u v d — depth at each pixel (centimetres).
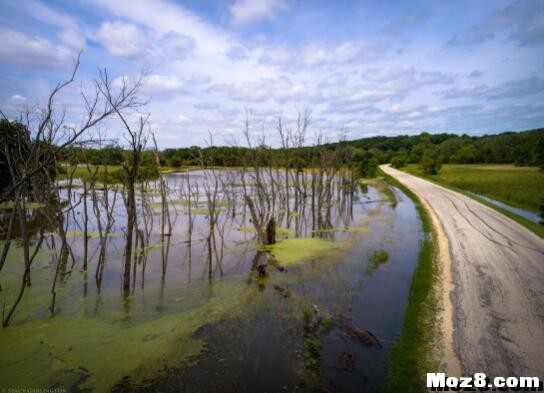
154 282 1211
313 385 657
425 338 781
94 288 1146
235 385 664
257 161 2598
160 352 773
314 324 888
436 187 4444
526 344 752
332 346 786
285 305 1005
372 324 880
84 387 662
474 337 782
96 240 1820
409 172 7531
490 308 925
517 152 7944
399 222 2252
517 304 950
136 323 907
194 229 2150
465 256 1401
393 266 1338
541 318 869
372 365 712
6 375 693
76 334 848
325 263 1394
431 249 1510
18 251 1559
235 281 1218
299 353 764
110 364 731
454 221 2183
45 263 1398
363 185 5112
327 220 2316
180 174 6278
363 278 1209
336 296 1059
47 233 1947
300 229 2217
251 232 2086
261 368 713
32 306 1000
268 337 833
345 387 650
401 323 883
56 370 711
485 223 2116
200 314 957
